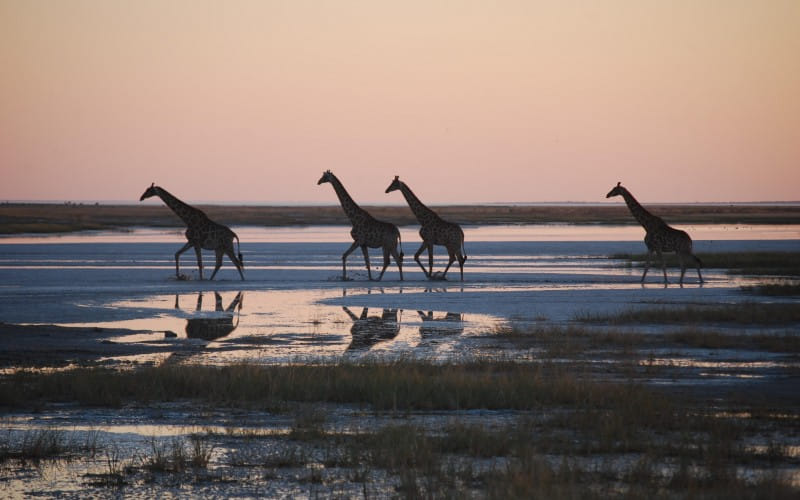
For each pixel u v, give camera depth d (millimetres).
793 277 124000
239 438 37438
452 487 30062
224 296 94625
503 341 65500
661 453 34594
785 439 37188
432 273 126625
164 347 62094
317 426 38875
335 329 71312
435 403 44094
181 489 30344
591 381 48031
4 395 43844
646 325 74188
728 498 28172
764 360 57906
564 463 31391
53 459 34062
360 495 29484
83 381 46656
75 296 92812
